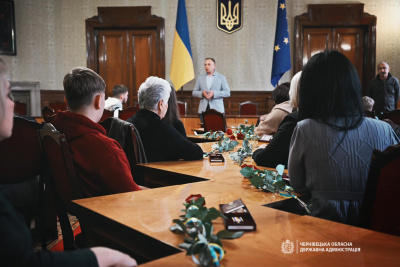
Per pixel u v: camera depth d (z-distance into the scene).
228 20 9.18
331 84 1.33
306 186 1.39
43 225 2.13
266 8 9.10
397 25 8.81
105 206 1.31
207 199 1.41
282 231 1.04
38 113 9.35
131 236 1.12
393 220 1.10
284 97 3.24
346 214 1.29
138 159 2.19
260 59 9.20
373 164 1.12
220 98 7.30
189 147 2.37
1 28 9.04
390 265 0.83
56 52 9.54
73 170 1.58
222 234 0.92
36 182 2.24
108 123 2.35
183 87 9.33
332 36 8.90
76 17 9.44
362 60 8.91
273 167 2.03
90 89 1.73
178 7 8.41
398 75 8.88
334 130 1.33
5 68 0.78
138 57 9.38
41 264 0.75
